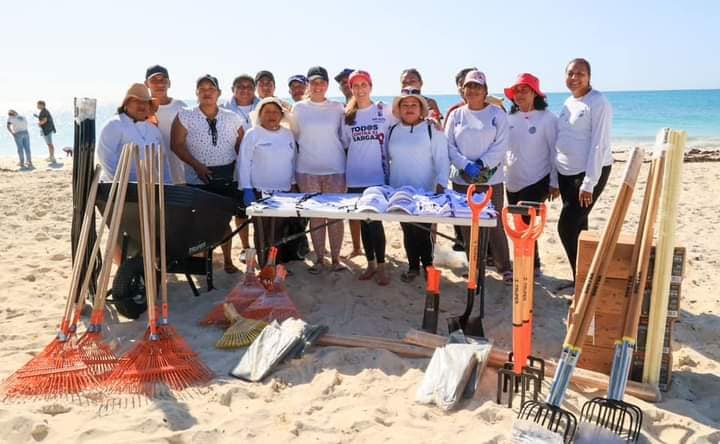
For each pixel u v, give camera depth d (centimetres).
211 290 579
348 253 708
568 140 534
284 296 501
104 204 505
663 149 376
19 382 387
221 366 428
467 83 554
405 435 341
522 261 359
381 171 579
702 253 719
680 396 395
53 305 539
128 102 536
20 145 1767
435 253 674
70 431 340
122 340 470
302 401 379
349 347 452
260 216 536
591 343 416
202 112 572
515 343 368
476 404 378
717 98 7688
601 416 362
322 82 581
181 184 616
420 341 447
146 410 363
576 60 526
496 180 574
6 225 853
